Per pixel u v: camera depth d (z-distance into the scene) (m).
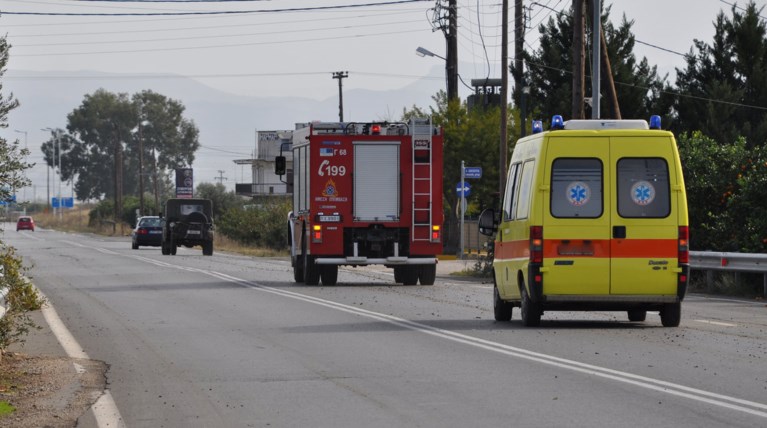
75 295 76.81
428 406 31.44
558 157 50.84
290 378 37.19
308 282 87.94
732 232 85.19
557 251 50.66
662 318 52.69
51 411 31.64
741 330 51.50
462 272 110.38
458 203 163.12
